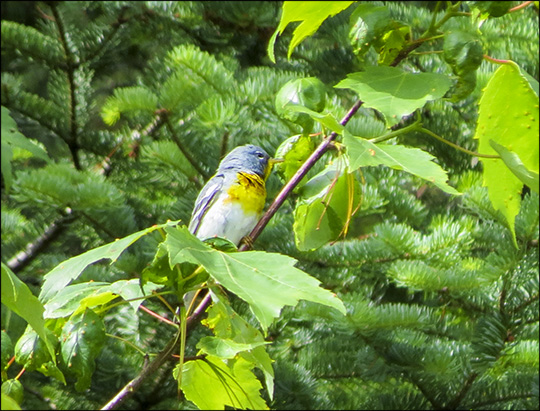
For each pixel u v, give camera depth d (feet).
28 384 34.96
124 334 33.53
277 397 31.78
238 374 11.76
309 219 14.61
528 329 29.91
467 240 32.12
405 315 30.09
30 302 9.20
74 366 11.92
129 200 38.34
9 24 41.96
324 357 34.73
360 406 32.42
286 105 12.21
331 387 34.83
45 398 34.71
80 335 12.00
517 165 10.46
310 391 31.91
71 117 40.52
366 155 10.57
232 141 32.68
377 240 32.65
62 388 34.30
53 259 40.11
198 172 33.86
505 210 11.84
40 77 52.08
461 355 30.76
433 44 39.14
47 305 12.15
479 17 11.93
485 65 35.45
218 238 10.06
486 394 31.19
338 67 41.63
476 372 29.30
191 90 32.53
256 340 11.54
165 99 32.48
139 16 44.62
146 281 10.71
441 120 37.81
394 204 35.78
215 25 44.78
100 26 44.55
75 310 12.16
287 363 32.73
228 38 45.78
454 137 37.78
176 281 10.75
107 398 34.01
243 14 43.29
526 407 30.66
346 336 32.63
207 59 32.99
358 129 31.45
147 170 37.50
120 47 46.06
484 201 29.66
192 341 32.96
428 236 32.32
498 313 29.84
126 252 34.37
